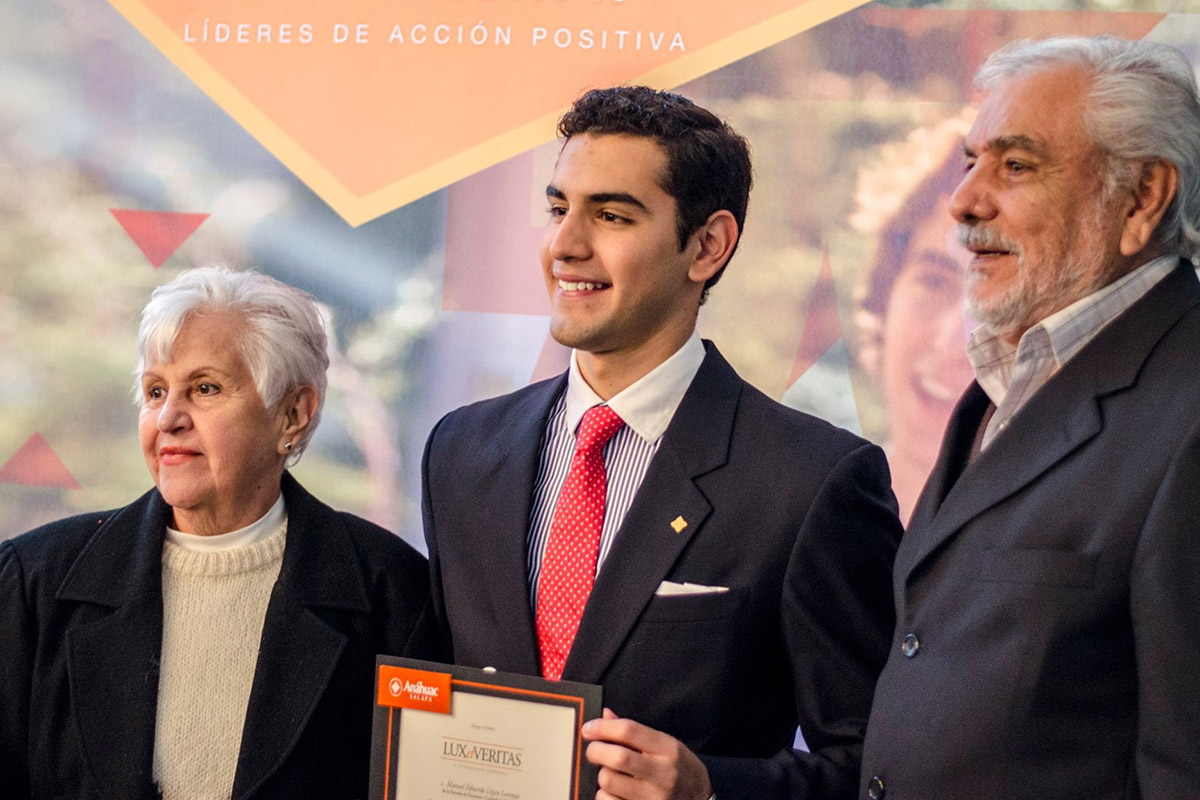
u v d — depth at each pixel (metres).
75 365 2.73
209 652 1.75
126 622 1.73
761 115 2.57
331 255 2.69
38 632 1.75
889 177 2.54
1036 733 1.29
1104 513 1.30
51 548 1.79
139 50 2.75
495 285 2.64
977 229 1.46
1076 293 1.42
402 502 2.64
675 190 1.67
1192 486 1.23
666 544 1.66
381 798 1.55
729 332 2.56
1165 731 1.20
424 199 2.66
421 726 1.55
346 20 2.69
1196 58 2.45
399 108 2.67
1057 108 1.41
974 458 1.54
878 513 1.70
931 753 1.35
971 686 1.33
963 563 1.41
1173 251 1.44
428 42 2.67
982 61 2.53
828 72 2.56
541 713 1.51
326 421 2.66
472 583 1.75
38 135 2.76
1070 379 1.40
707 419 1.74
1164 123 1.37
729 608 1.64
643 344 1.74
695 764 1.49
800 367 2.54
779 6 2.57
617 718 1.50
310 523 1.86
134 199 2.74
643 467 1.74
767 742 1.74
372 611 1.83
